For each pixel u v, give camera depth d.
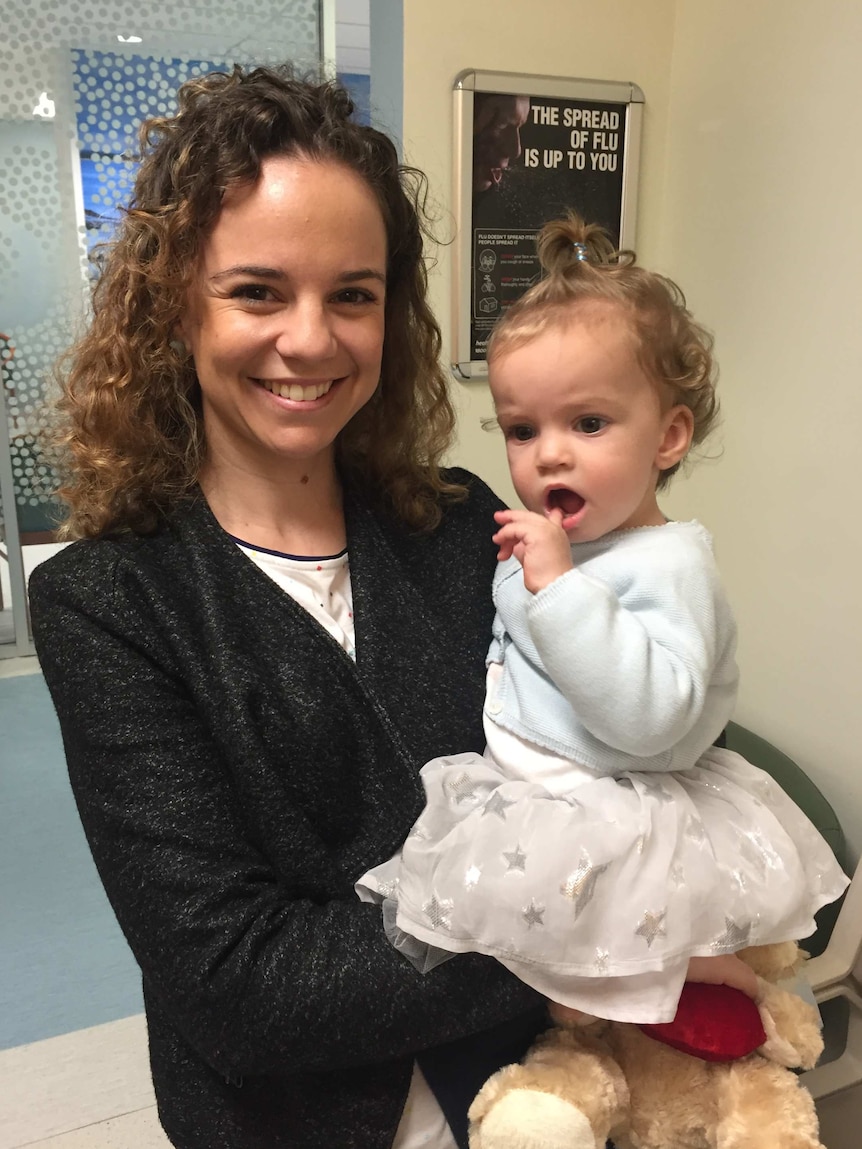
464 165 1.87
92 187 2.39
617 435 0.84
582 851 0.73
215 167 0.76
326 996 0.69
